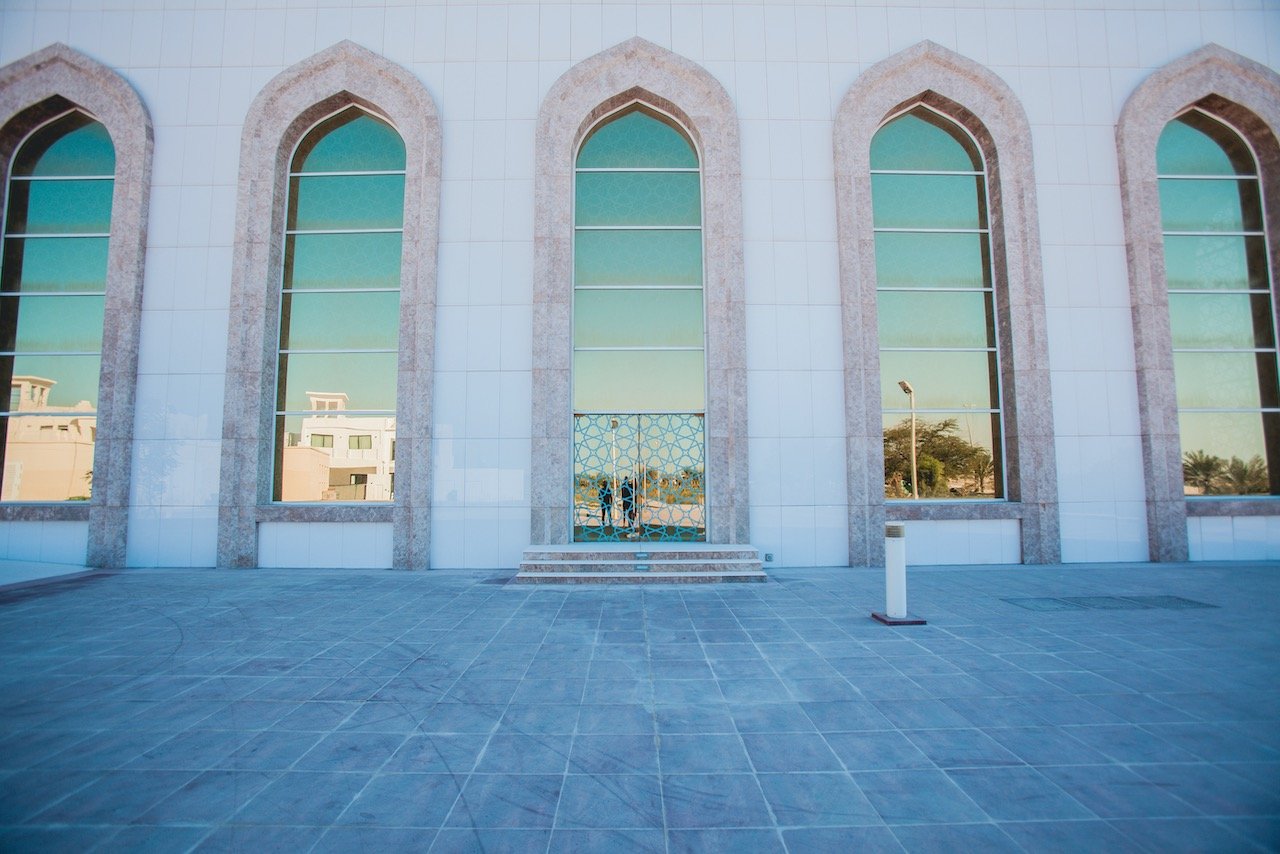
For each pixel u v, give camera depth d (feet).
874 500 40.22
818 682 17.25
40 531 40.78
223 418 40.45
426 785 11.58
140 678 17.83
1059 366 41.55
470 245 41.63
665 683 17.25
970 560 40.65
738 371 40.42
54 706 15.65
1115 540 40.68
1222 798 11.06
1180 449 41.09
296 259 43.19
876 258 43.16
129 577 36.37
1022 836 9.87
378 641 21.88
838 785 11.52
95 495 40.16
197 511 40.24
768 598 29.55
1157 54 43.78
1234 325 43.24
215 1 43.34
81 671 18.49
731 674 17.99
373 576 36.78
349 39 42.96
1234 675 17.74
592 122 43.57
